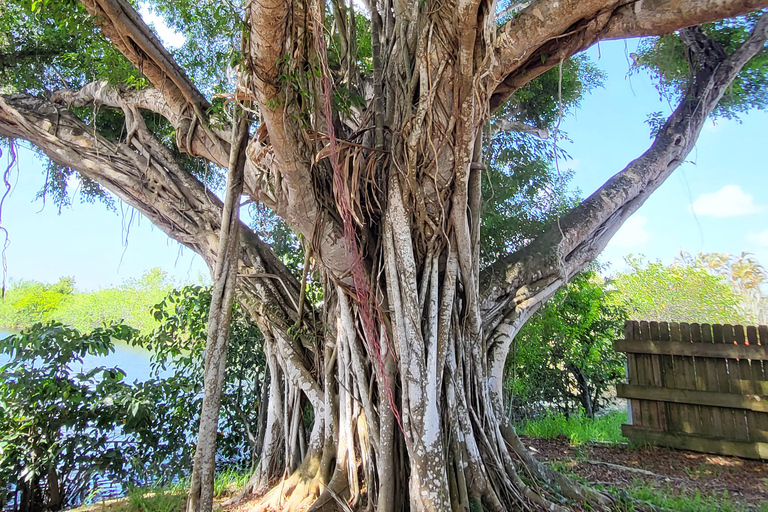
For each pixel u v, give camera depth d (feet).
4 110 17.15
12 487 15.83
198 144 14.29
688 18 9.37
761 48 20.12
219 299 10.11
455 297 13.35
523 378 26.30
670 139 20.04
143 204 17.56
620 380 27.86
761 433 18.53
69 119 17.48
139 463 16.75
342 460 13.65
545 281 16.63
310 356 16.58
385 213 12.31
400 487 11.98
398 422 11.81
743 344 19.16
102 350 17.28
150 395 17.85
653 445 20.24
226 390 21.06
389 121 12.95
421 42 11.22
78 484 16.46
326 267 12.90
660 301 39.17
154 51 12.05
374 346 12.44
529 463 14.47
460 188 11.83
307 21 9.11
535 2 10.35
